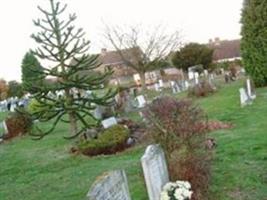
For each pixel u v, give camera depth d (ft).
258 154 38.37
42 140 66.33
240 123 55.47
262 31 97.04
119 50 135.23
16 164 51.26
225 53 252.83
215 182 32.27
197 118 33.55
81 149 50.47
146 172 26.35
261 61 97.55
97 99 56.34
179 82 133.18
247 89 76.95
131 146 50.06
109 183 21.77
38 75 61.98
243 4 101.09
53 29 54.49
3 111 160.45
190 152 30.83
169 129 31.45
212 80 132.67
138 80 182.80
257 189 30.35
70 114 57.57
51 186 38.68
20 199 36.04
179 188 27.20
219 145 42.91
